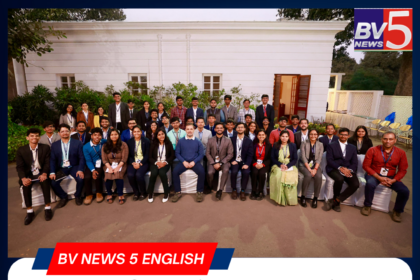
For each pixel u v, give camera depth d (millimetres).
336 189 3525
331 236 2934
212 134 5125
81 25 7859
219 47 8078
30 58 8352
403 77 11242
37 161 3338
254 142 4172
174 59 8219
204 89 8602
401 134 7547
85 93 7844
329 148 3734
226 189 4164
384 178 3375
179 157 3957
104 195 3994
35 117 8000
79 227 3078
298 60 8102
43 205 3633
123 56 8266
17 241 2811
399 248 2738
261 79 8266
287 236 2918
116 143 3643
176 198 3775
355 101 11047
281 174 3652
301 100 8516
